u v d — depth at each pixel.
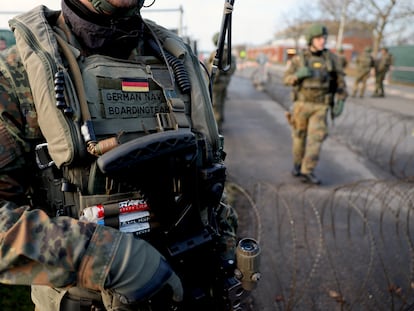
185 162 0.93
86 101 0.94
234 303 1.19
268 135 8.20
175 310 1.01
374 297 2.70
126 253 0.81
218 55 1.35
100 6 0.98
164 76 1.12
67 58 0.96
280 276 2.95
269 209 4.12
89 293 1.03
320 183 5.05
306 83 4.78
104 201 0.95
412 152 6.50
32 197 0.99
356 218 3.93
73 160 0.88
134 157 0.81
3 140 0.85
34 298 1.18
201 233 1.08
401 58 19.67
